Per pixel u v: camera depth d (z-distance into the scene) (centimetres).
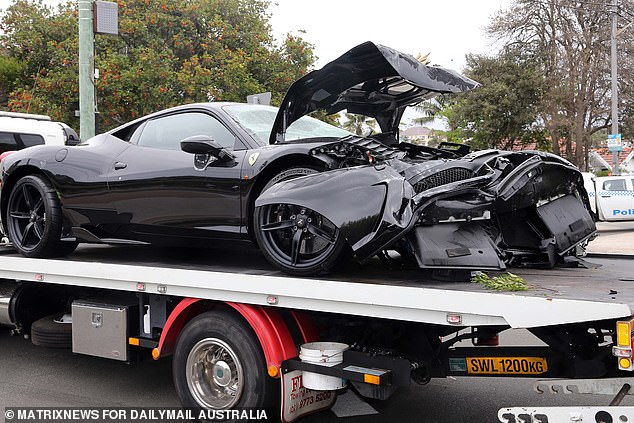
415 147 479
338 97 459
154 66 1944
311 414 411
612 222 1986
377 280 391
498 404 484
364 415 464
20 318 580
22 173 586
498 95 3353
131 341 477
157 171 500
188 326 429
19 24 2166
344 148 421
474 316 323
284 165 446
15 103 1970
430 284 368
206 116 505
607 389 323
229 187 459
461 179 418
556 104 3341
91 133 1039
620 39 3216
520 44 3456
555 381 335
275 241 425
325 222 400
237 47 2223
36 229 568
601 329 340
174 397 506
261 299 395
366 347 395
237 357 407
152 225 511
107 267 473
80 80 1034
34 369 587
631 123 3366
